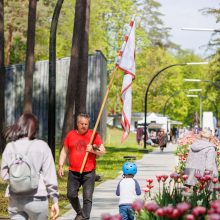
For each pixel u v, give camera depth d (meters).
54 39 24.41
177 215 7.50
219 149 30.36
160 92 125.94
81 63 32.31
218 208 7.26
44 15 68.75
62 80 56.31
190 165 17.45
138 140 72.81
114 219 6.99
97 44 79.62
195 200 10.73
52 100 24.31
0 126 34.38
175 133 92.31
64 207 16.80
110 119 109.69
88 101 56.12
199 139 17.73
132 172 11.59
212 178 11.95
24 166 8.01
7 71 55.50
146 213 9.34
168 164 38.34
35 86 55.97
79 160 12.87
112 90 97.12
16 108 55.56
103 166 34.28
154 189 21.53
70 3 74.06
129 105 13.70
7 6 67.88
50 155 8.18
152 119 97.94
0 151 33.75
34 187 8.02
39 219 8.17
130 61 13.72
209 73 87.31
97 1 79.19
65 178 25.42
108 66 94.25
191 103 158.50
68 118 32.88
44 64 55.97
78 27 32.72
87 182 12.91
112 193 21.17
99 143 12.88
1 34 34.59
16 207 8.13
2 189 20.39
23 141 8.18
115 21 94.50
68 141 12.95
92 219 14.77
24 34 69.88
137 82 110.94
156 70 121.44
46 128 55.84
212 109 137.25
